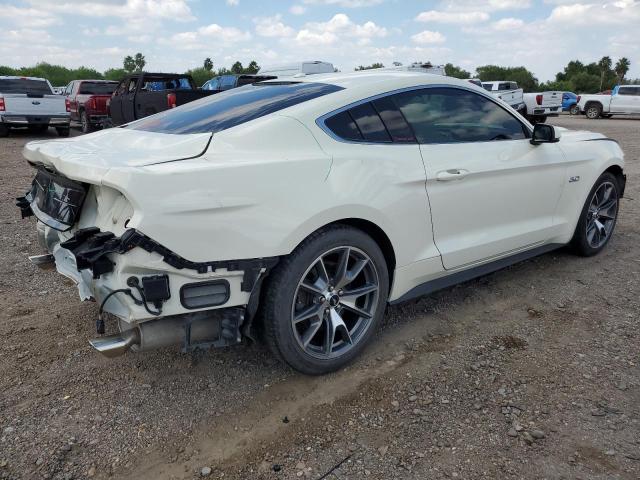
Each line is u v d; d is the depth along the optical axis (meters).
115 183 2.29
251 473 2.31
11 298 4.04
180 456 2.42
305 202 2.68
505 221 3.89
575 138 4.68
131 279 2.37
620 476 2.24
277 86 3.48
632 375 2.98
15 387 2.91
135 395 2.86
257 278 2.59
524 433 2.52
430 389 2.89
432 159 3.32
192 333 2.61
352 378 3.01
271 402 2.80
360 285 3.15
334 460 2.38
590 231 4.87
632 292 4.13
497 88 21.86
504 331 3.53
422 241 3.31
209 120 3.07
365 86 3.24
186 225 2.38
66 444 2.48
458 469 2.30
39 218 2.99
